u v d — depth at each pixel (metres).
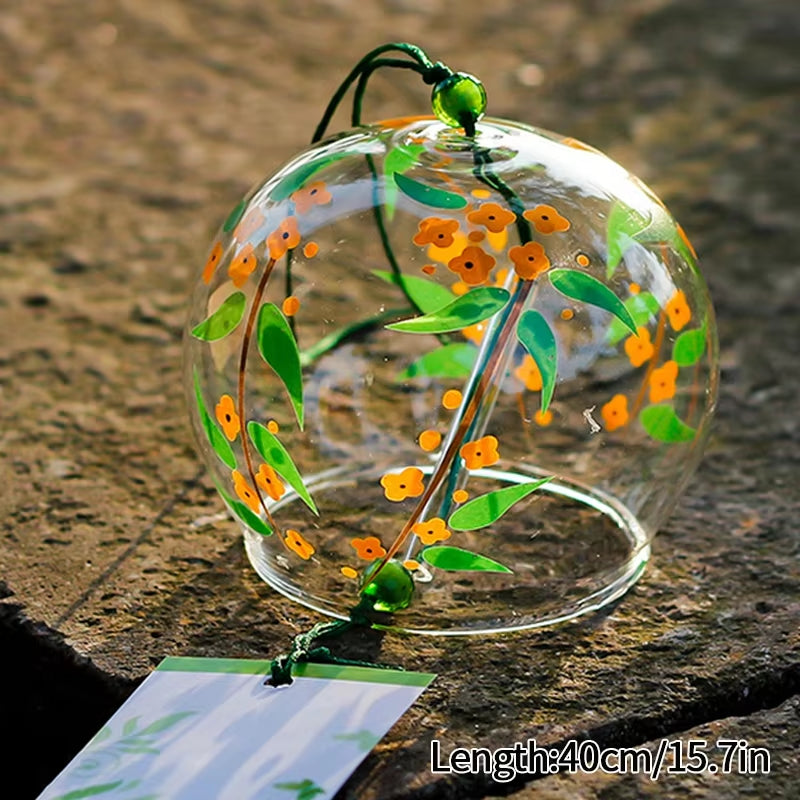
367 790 0.54
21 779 0.58
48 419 0.64
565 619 0.58
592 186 0.57
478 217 0.56
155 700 0.55
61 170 0.79
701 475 0.62
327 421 0.59
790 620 0.57
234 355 0.57
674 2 1.09
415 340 0.60
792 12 1.06
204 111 0.88
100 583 0.59
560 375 0.57
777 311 0.69
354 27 1.04
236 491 0.58
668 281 0.58
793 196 0.76
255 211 0.58
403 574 0.57
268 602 0.58
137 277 0.71
